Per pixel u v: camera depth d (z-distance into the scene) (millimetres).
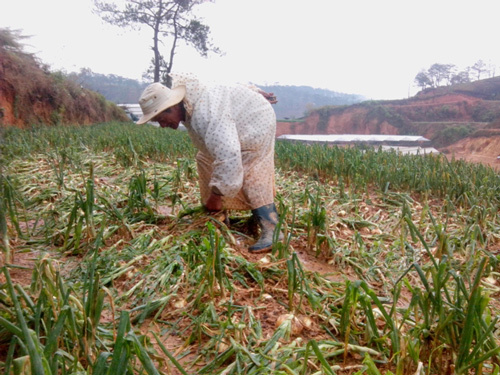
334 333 2426
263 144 3508
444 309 2123
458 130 42812
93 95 27734
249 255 3354
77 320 1954
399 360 1941
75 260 3242
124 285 2857
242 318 2432
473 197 4742
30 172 6293
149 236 3590
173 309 2594
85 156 8156
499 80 61000
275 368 1993
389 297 2914
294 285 2521
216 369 2057
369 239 4102
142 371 1748
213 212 3916
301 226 4074
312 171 6875
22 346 1511
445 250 3328
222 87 3467
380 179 6000
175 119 3473
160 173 6340
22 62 20578
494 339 2059
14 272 2947
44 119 21125
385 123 56906
